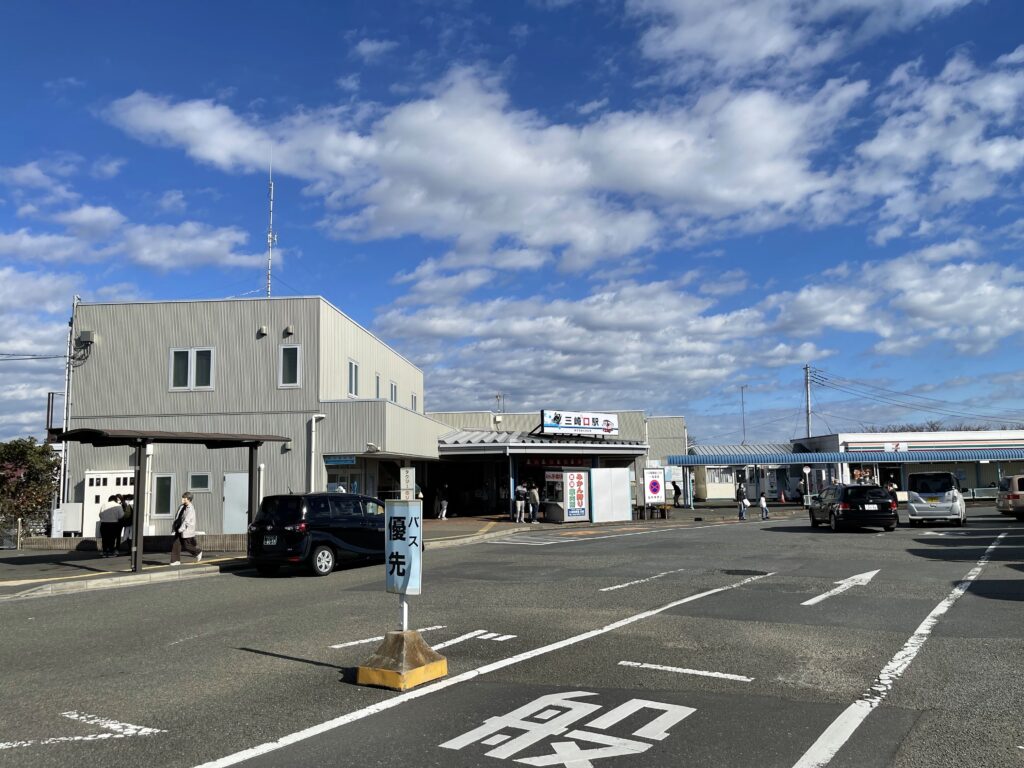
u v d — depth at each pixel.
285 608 11.59
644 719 5.97
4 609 12.50
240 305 26.89
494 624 9.94
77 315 27.31
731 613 10.42
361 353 30.48
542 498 41.38
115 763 5.21
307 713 6.23
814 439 55.41
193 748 5.46
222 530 25.84
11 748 5.53
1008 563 15.28
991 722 5.77
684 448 54.00
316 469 25.92
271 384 26.45
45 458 31.31
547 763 5.08
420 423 32.28
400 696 6.68
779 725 5.79
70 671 7.86
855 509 25.44
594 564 16.80
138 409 26.75
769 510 45.47
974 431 52.25
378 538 17.45
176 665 7.99
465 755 5.24
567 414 41.03
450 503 43.12
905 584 12.82
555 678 7.22
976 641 8.46
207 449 26.31
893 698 6.42
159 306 27.16
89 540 23.69
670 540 23.23
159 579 16.30
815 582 13.24
